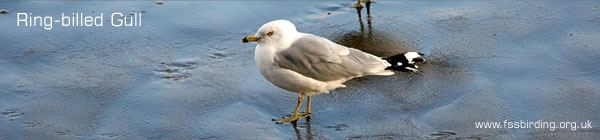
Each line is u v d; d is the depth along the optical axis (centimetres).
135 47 966
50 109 764
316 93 732
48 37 1004
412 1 1152
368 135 689
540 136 666
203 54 937
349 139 682
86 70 884
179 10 1116
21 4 1143
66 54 943
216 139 689
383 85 811
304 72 694
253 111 755
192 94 801
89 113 754
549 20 1023
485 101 751
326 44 704
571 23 1005
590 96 755
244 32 1020
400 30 1009
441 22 1039
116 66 897
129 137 695
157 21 1068
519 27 1002
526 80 809
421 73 843
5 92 808
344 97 785
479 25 1019
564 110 724
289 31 697
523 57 886
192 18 1079
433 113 727
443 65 868
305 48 690
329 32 1010
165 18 1080
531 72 833
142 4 1148
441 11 1093
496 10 1084
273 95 799
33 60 918
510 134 673
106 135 700
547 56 884
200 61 912
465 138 669
